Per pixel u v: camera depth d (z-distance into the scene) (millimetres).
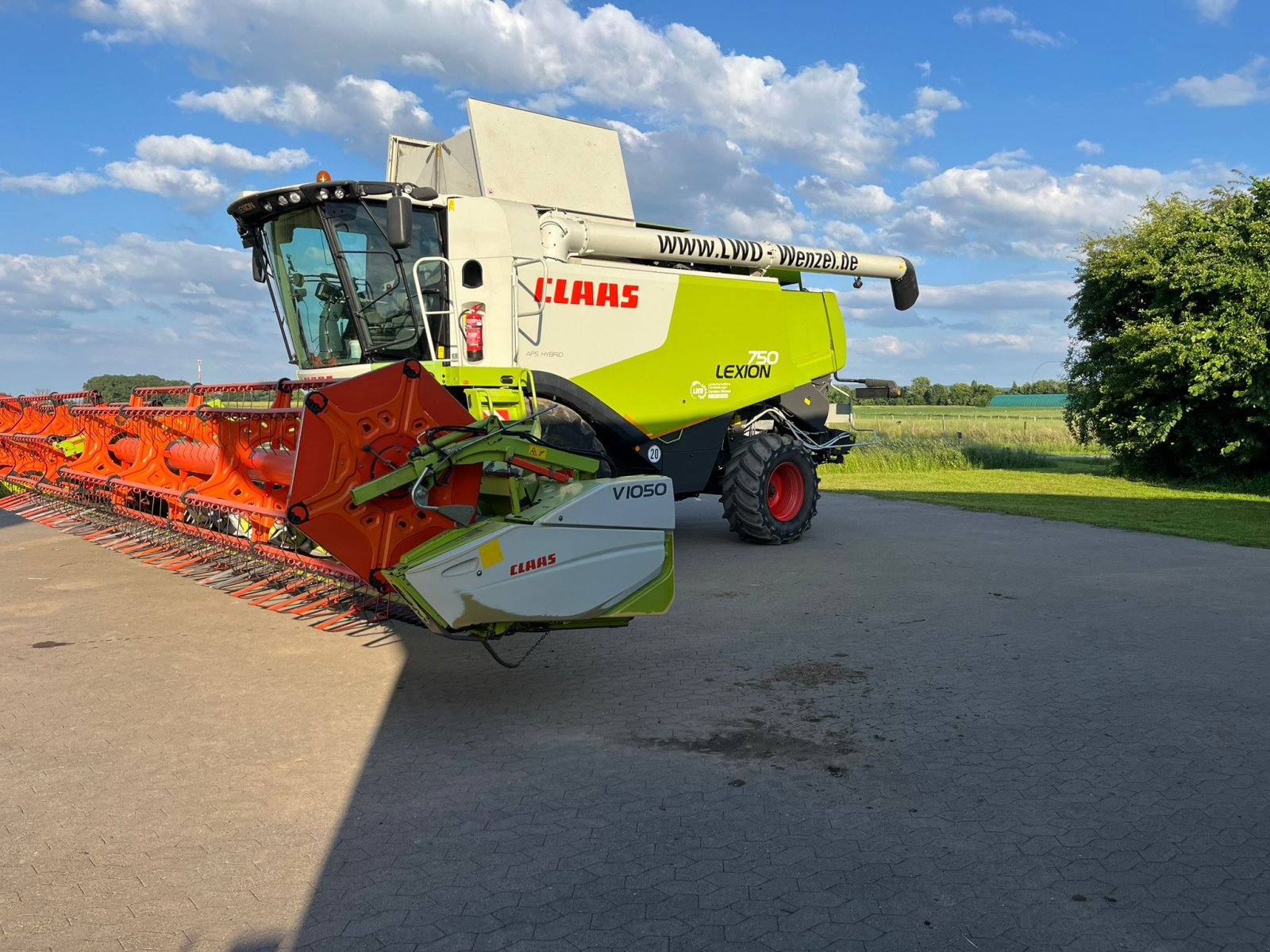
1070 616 6805
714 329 9516
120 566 9188
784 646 6070
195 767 4117
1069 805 3645
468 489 4793
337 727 4621
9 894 3057
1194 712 4703
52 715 4812
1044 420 38562
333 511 4391
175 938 2801
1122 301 17906
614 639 6305
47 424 9703
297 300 8172
